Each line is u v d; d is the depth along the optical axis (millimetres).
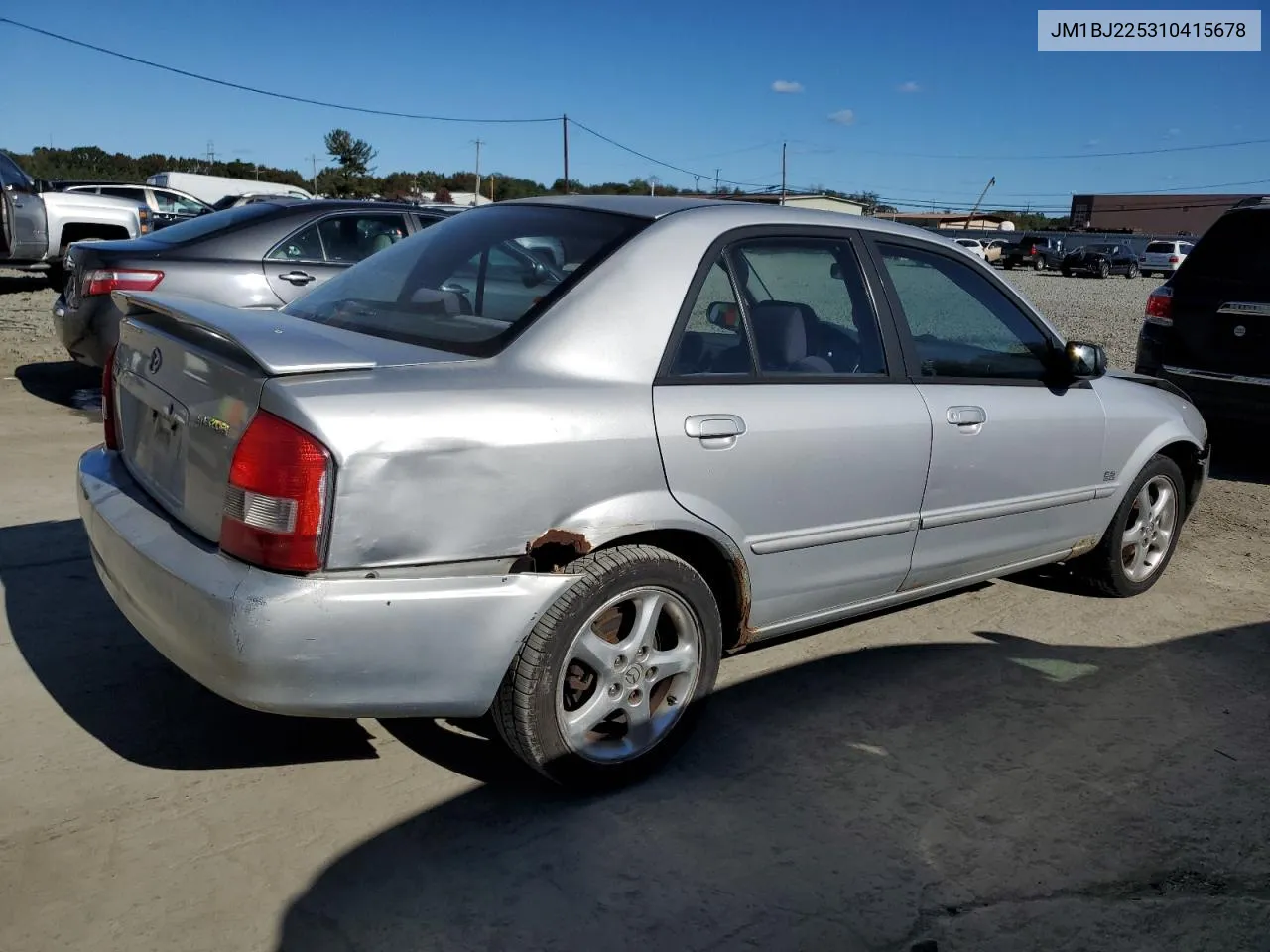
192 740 3291
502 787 3125
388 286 3439
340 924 2516
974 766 3395
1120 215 82812
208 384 2770
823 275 3621
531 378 2857
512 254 3293
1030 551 4387
